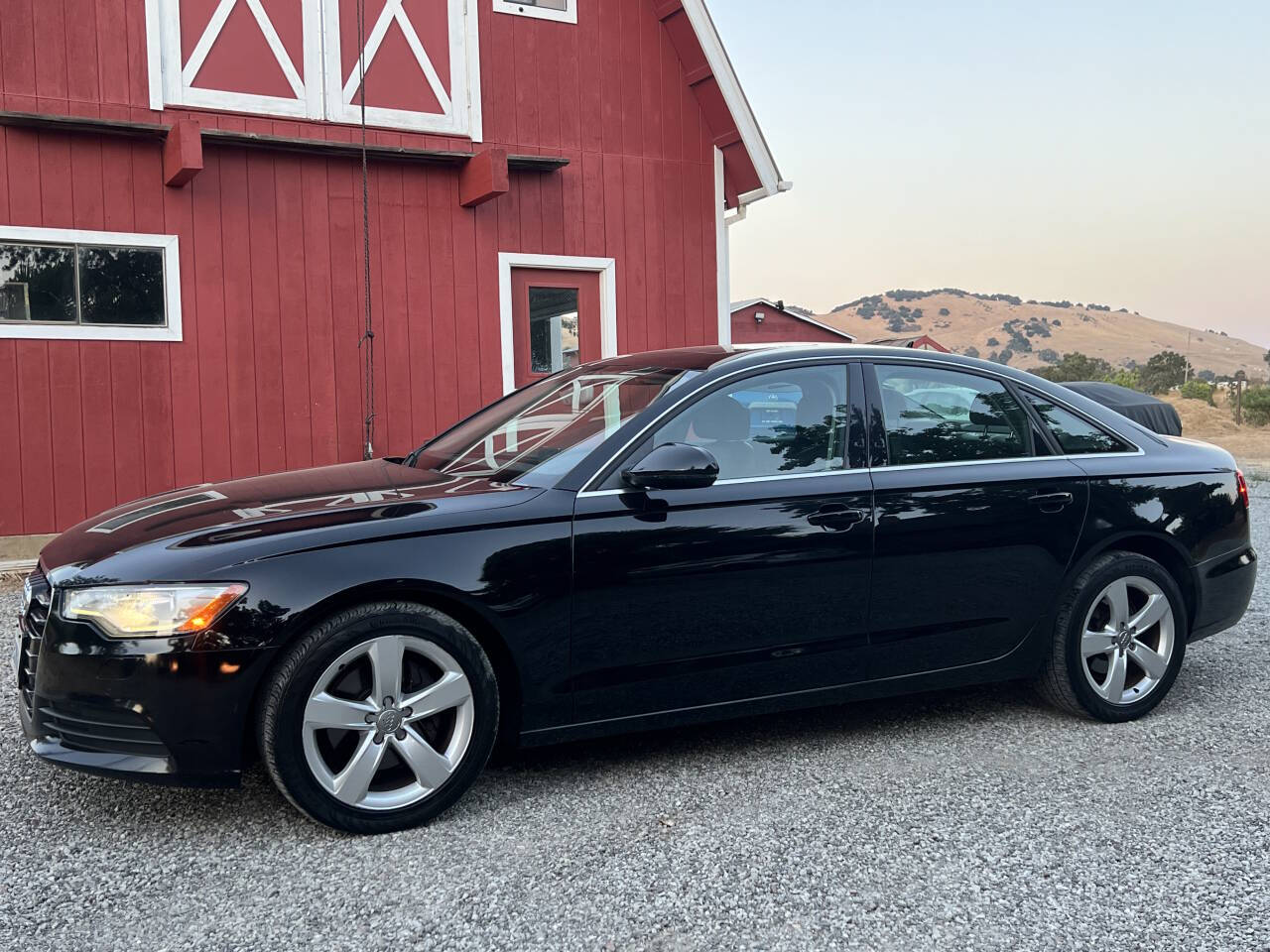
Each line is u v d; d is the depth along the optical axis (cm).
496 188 843
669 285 995
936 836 312
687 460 335
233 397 812
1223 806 335
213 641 291
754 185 1023
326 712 301
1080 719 423
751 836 311
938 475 390
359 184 855
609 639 339
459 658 318
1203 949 250
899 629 383
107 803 335
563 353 958
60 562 318
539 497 338
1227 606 445
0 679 466
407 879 284
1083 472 415
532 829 316
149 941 252
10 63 734
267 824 319
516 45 918
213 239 802
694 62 980
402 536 315
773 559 359
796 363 387
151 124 746
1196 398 3619
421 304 883
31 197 741
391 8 864
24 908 268
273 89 821
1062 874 289
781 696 371
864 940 254
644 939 254
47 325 750
